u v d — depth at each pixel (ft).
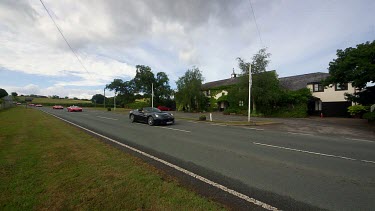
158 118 49.75
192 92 143.23
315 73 118.11
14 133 32.04
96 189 12.39
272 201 11.95
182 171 16.72
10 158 18.34
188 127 47.65
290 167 18.29
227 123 58.18
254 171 17.08
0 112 90.58
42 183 13.14
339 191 13.42
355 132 44.27
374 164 19.61
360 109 81.82
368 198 12.46
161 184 13.43
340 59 62.59
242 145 27.58
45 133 32.55
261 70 97.81
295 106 96.84
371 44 56.90
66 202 10.89
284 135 38.01
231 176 15.85
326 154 23.45
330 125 57.72
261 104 103.09
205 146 26.55
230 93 108.06
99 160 18.10
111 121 59.21
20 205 10.59
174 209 10.41
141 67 219.41
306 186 14.16
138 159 19.06
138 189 12.53
